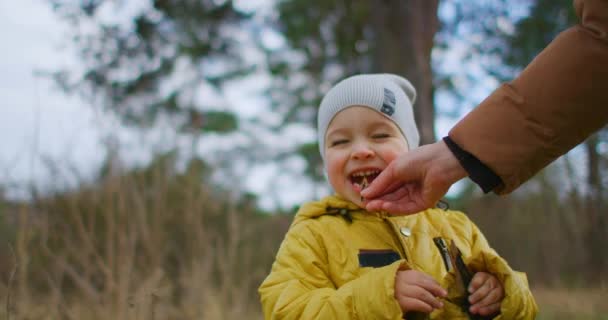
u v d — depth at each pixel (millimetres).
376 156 1815
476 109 1396
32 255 3441
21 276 3148
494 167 1341
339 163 1835
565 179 7969
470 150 1361
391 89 1940
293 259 1706
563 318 4547
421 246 1775
